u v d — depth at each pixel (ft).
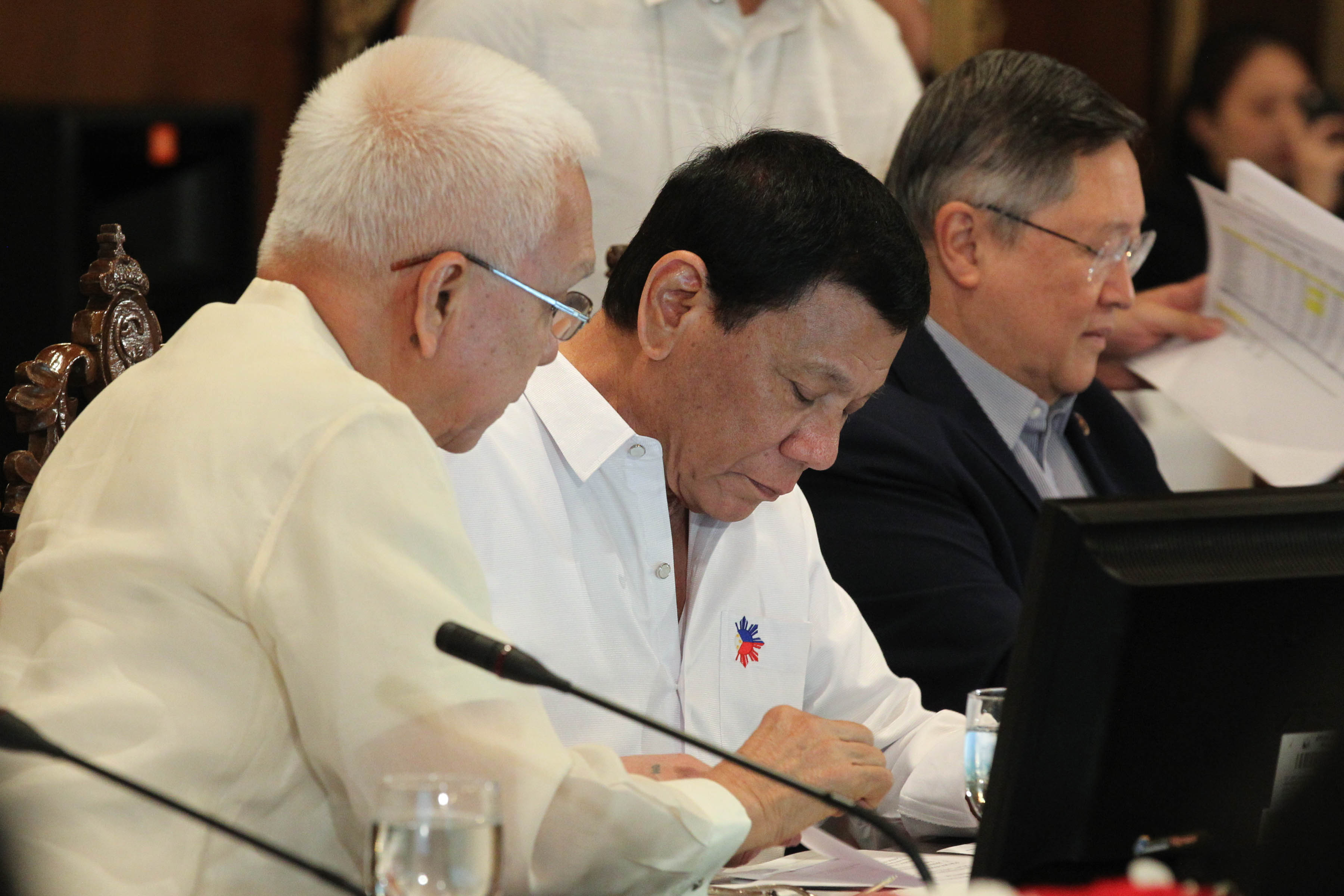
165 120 50.67
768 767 19.11
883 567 29.66
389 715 15.29
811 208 20.99
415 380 17.87
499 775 15.38
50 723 15.24
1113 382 40.45
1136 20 53.88
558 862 15.64
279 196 18.12
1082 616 14.14
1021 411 32.73
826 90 41.86
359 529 15.78
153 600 15.85
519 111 17.75
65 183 48.26
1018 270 31.65
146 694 15.61
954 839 22.68
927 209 32.42
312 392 16.30
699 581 24.30
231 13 53.72
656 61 39.27
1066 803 14.51
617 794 15.81
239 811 16.03
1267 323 37.11
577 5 38.65
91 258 49.32
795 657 24.75
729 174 21.52
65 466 17.61
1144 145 33.27
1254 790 14.96
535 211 17.60
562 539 22.71
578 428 22.75
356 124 17.49
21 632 16.29
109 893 14.99
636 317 22.58
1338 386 35.63
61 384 22.86
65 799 15.08
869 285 21.02
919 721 25.08
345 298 17.60
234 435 16.21
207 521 15.92
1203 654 14.46
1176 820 14.82
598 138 38.88
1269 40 52.31
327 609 15.48
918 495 30.27
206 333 17.65
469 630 14.78
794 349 21.30
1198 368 38.29
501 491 22.44
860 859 18.52
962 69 32.45
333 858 16.57
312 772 16.40
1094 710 14.30
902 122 43.21
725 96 40.16
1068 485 34.65
